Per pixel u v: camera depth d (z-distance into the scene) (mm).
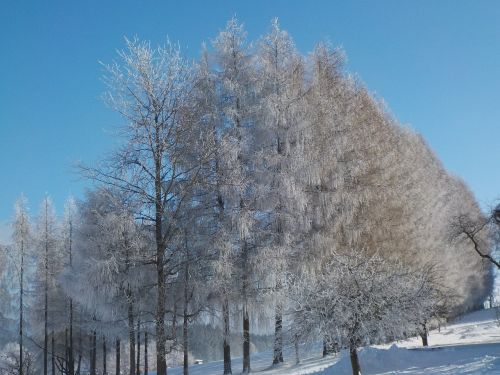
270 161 22344
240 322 21688
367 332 14711
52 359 36375
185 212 17031
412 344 27547
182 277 18375
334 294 15047
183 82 13977
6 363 38656
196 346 21453
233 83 22594
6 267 35000
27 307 34969
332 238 24109
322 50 28922
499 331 32812
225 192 20203
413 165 35438
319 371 17625
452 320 46625
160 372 13531
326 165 25094
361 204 26812
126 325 20484
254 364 25453
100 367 46281
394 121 36094
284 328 16422
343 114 27703
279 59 24719
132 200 13602
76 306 33969
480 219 28984
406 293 15656
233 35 23500
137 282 18141
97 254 19609
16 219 34625
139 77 13406
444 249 35219
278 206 22516
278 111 23031
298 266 21938
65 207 34625
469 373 12898
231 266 19578
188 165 14695
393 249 27266
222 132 21969
